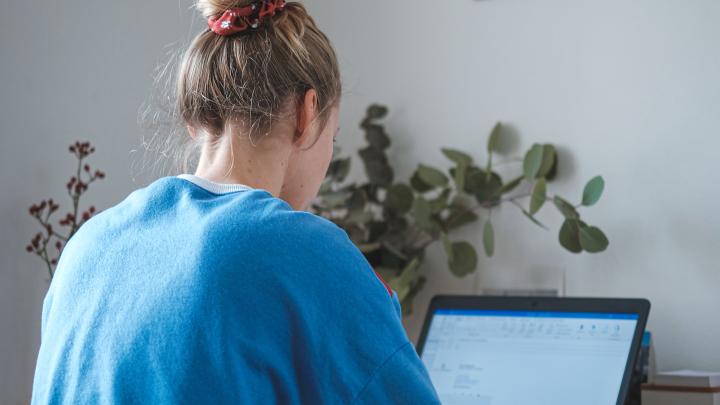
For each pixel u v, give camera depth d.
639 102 1.52
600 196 1.46
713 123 1.44
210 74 0.82
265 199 0.75
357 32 1.87
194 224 0.74
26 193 1.68
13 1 1.69
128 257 0.75
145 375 0.70
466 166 1.66
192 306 0.70
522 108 1.65
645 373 1.37
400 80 1.81
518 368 1.36
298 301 0.70
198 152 0.92
